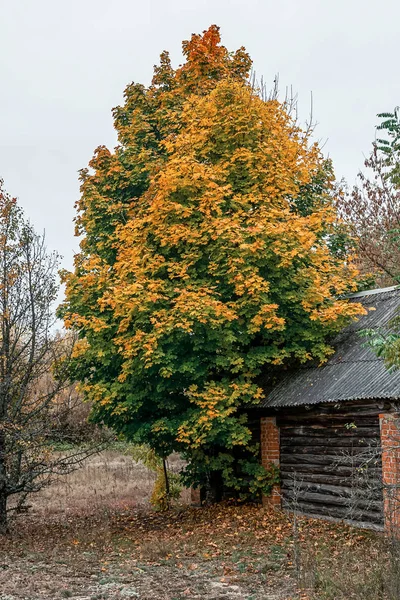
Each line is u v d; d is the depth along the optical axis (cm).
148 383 1520
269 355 1505
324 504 1373
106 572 1099
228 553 1191
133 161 1864
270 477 1526
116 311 1460
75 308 1634
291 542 1203
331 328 1523
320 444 1403
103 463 3278
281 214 1516
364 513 1252
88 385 1589
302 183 1795
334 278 1650
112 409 1582
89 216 1848
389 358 709
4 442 1538
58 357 1669
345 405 1326
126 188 1906
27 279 1598
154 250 1580
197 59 1992
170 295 1473
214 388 1470
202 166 1536
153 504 1948
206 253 1533
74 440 1717
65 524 1728
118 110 2034
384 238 2516
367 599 817
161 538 1408
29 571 1105
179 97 1973
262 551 1171
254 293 1437
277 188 1633
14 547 1354
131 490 2486
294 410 1481
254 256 1451
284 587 947
